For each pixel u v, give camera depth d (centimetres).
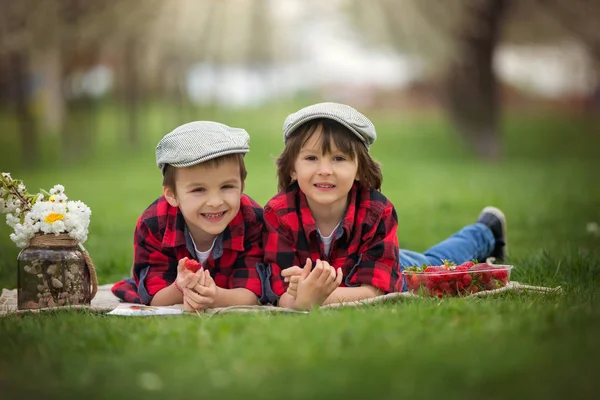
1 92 3700
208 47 2762
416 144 3114
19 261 466
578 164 2333
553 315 361
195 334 354
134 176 2191
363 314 384
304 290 448
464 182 1817
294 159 488
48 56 2519
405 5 2341
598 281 534
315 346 319
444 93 3431
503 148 2884
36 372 313
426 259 588
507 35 2889
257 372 292
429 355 302
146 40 2584
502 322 354
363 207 498
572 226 970
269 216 501
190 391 278
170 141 479
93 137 2952
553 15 2556
